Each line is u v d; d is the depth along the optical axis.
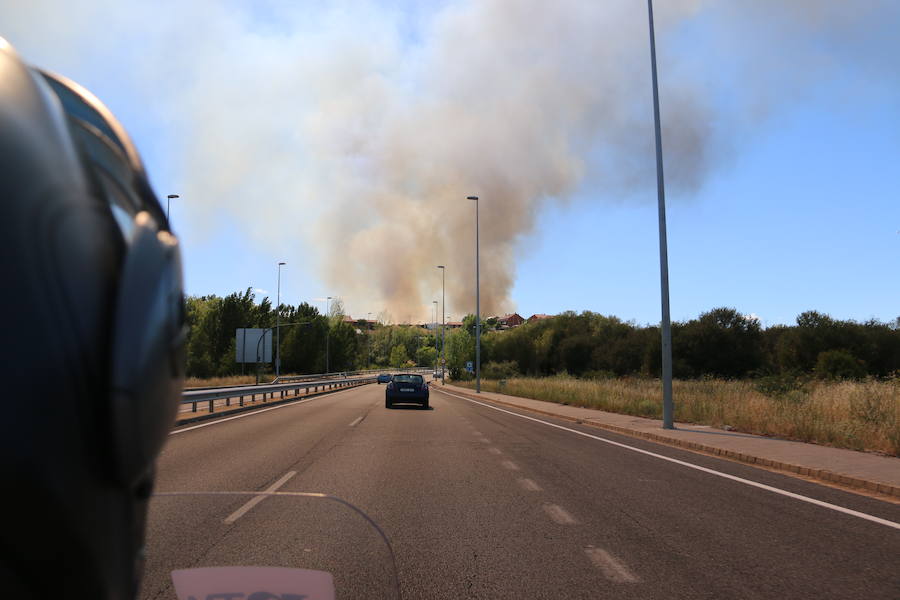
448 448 13.07
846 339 42.41
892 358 41.66
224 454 11.45
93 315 0.86
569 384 38.41
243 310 77.56
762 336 54.38
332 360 103.62
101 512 0.90
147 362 0.88
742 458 12.18
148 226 0.98
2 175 0.80
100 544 0.90
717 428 17.75
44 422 0.77
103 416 0.85
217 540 3.61
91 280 0.88
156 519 3.49
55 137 0.93
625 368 63.41
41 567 0.80
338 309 122.38
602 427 19.27
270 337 56.75
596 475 9.99
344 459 11.06
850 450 12.80
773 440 14.58
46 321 0.79
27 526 0.77
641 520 6.89
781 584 4.77
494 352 91.56
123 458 0.88
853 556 5.56
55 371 0.78
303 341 88.81
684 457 12.49
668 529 6.49
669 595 4.51
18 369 0.75
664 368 17.61
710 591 4.61
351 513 2.71
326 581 2.08
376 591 2.55
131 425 0.87
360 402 31.95
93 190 0.98
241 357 56.38
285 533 3.62
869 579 4.91
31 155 0.85
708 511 7.41
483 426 18.69
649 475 10.10
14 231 0.79
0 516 0.74
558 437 15.93
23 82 0.94
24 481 0.75
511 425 19.36
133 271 0.91
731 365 51.06
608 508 7.48
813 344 43.34
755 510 7.51
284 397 34.81
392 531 6.29
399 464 10.66
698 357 52.06
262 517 3.92
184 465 10.12
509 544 5.83
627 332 75.62
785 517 7.14
